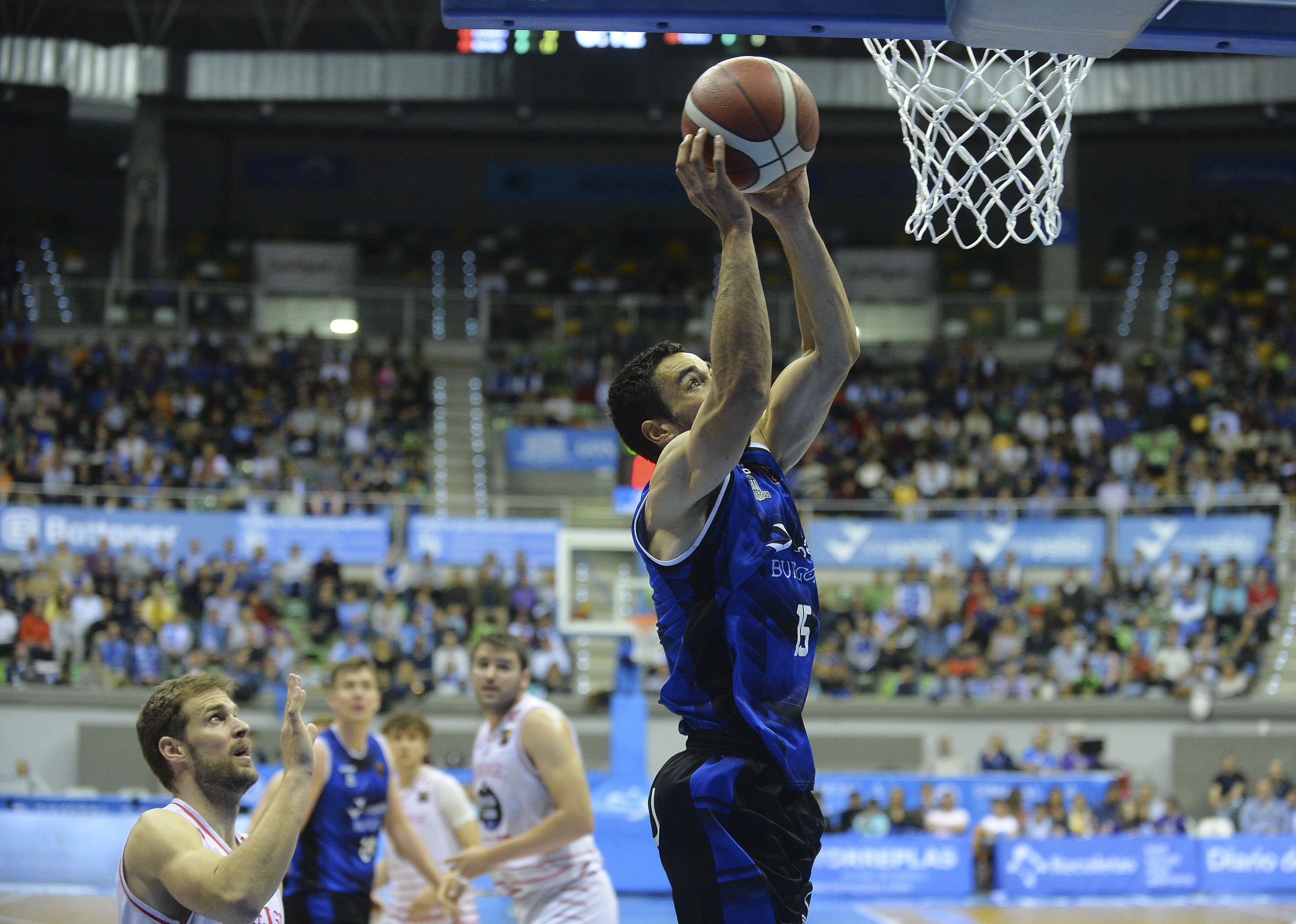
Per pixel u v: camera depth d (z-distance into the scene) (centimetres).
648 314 2084
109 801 1141
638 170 2561
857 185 2494
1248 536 1534
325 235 2467
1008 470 1773
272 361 1950
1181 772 1405
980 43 290
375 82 2066
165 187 2181
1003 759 1321
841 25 287
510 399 1945
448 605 1458
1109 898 1152
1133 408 1883
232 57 2077
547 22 290
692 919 222
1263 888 1180
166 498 1526
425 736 545
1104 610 1488
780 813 224
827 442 1825
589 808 423
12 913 934
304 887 455
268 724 1342
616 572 1213
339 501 1568
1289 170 2462
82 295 1961
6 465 1608
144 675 1377
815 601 239
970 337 2098
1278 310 2097
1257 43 291
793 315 2055
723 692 227
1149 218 2484
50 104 2119
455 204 2548
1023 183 346
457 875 418
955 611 1502
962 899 1139
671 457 224
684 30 293
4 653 1378
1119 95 2089
